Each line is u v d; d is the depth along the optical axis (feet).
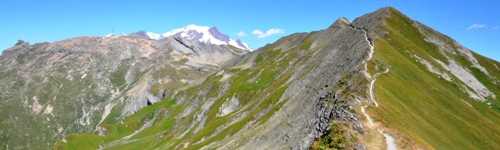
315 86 455.22
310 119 300.40
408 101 316.40
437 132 280.51
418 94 346.74
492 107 497.46
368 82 310.04
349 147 203.82
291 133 323.57
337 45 587.68
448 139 281.74
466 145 296.92
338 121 228.43
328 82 424.46
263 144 371.35
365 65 371.76
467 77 564.30
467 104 431.02
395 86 327.47
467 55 629.10
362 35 512.63
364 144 205.87
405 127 239.91
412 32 647.15
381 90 295.69
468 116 374.02
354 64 408.46
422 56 537.65
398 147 209.26
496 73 609.83
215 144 518.37
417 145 218.38
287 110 440.45
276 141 346.13
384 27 602.85
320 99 323.37
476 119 375.25
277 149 318.45
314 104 343.05
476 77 585.63
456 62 600.39
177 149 625.00
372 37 490.90
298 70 622.95
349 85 312.71
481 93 535.60
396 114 256.52
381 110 247.50
